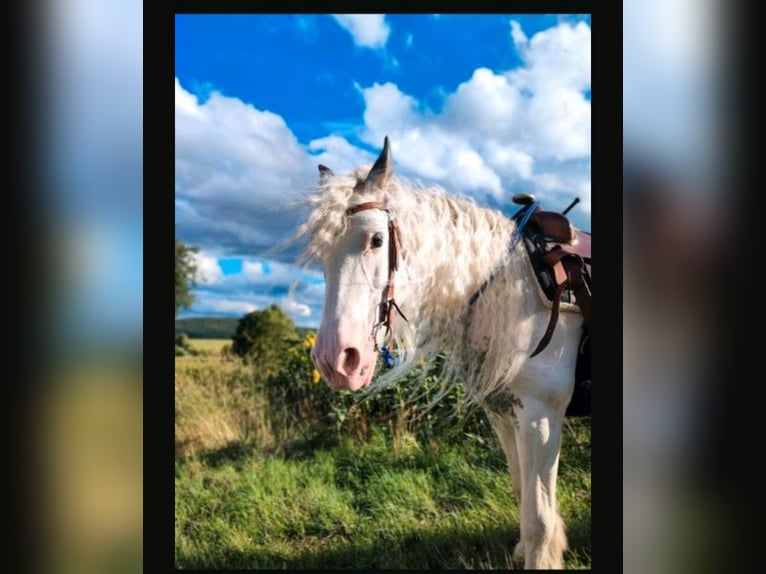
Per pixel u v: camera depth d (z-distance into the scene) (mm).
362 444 3281
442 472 2992
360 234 1691
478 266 1865
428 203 1850
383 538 2549
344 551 2467
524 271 1909
